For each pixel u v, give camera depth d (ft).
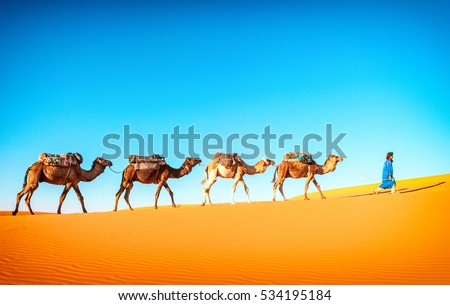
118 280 29.04
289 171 78.79
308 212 55.77
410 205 54.75
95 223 53.72
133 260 34.24
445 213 48.67
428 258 32.12
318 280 28.07
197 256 35.06
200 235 44.50
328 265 31.32
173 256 35.29
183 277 29.40
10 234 46.39
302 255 34.42
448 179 127.13
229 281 28.30
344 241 38.99
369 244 37.37
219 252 36.32
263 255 34.81
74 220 56.49
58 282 28.78
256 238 41.88
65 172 71.72
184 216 57.77
